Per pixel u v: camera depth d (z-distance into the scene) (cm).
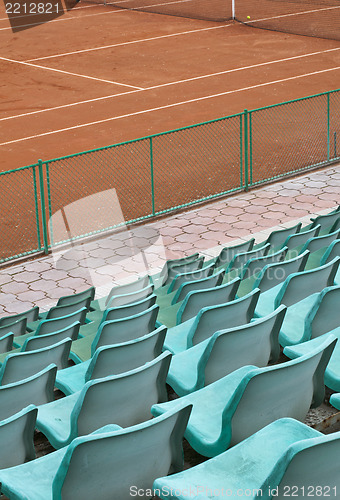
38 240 1390
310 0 3919
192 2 4053
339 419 420
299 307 626
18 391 494
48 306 1203
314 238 876
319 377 428
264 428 351
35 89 2662
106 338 598
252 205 1554
